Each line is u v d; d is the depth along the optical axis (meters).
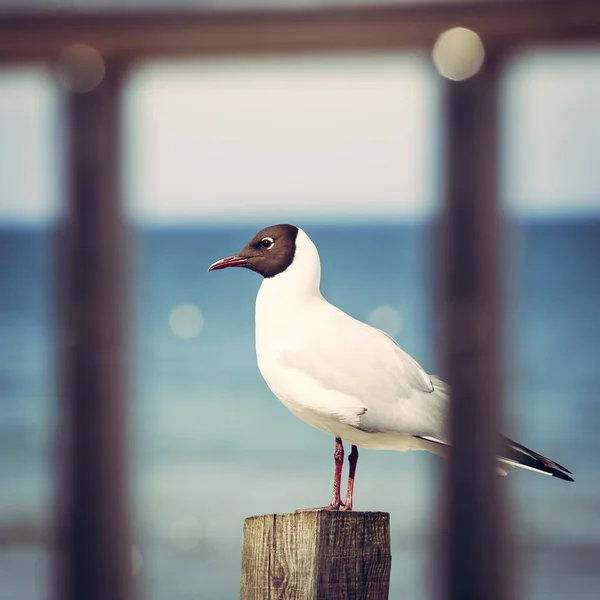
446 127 7.29
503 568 7.11
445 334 7.21
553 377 58.47
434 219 7.29
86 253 7.55
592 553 31.67
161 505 36.12
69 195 7.59
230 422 48.12
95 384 7.56
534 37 7.32
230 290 85.94
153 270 105.44
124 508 7.67
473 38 7.27
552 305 81.25
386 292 89.62
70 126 7.59
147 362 62.78
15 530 33.03
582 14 7.14
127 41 7.56
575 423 49.34
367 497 36.00
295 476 39.22
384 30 7.46
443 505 7.18
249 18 7.52
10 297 90.62
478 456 7.12
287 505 36.06
